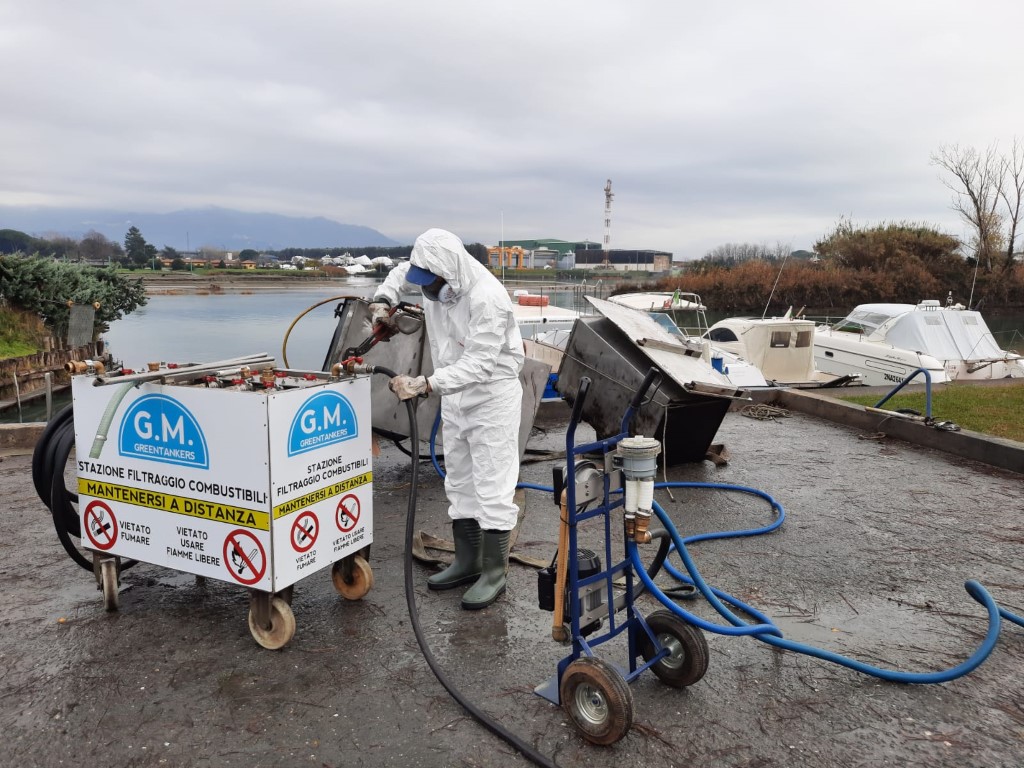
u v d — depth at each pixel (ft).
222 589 12.62
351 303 20.06
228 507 10.03
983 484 19.67
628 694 7.93
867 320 53.01
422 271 11.41
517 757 8.14
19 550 14.47
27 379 46.55
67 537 12.02
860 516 16.97
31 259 56.85
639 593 10.61
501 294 11.69
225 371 10.80
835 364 52.39
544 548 14.87
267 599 10.23
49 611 11.74
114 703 9.11
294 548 10.16
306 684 9.57
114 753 8.16
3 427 23.06
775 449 23.91
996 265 103.30
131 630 11.07
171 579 13.08
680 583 12.54
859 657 10.41
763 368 51.37
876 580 13.25
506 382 12.17
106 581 11.46
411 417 10.70
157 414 10.39
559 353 28.73
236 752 8.18
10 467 20.89
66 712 8.91
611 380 21.01
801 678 9.84
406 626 11.30
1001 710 9.15
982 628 11.39
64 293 58.39
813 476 20.54
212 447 9.96
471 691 9.44
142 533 10.95
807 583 13.10
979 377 47.14
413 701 9.21
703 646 9.05
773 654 10.50
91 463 11.19
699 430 21.33
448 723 8.76
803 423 28.19
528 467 21.65
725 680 9.77
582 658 8.35
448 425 12.62
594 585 8.96
